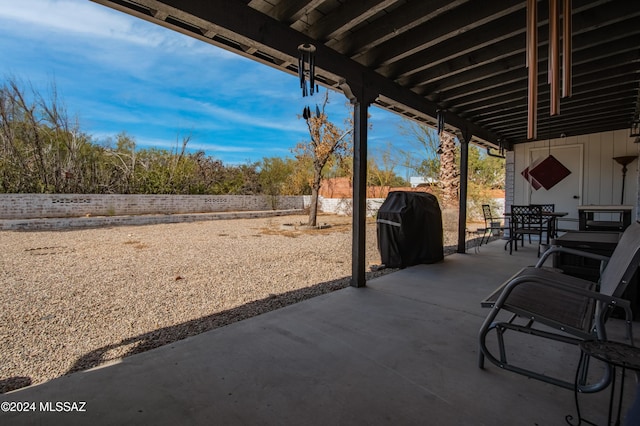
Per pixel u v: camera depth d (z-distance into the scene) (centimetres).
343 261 573
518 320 274
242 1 255
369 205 1368
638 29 292
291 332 251
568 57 211
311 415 156
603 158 686
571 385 167
